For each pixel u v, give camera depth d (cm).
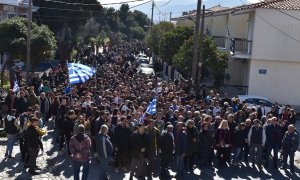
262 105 2173
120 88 2225
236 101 2053
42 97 1947
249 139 1571
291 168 1568
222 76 3391
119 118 1431
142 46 8450
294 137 1564
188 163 1527
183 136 1376
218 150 1555
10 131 1446
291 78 3169
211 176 1448
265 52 3108
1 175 1300
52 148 1628
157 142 1365
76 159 1181
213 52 3144
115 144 1373
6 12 3709
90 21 6669
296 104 3186
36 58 2967
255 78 3159
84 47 5841
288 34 3100
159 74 4631
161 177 1363
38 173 1331
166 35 4119
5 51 2823
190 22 5247
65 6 5316
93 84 2430
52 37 3117
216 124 1582
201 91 2909
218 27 4144
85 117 1527
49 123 2020
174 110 1716
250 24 3272
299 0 3238
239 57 3147
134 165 1309
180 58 3175
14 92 1839
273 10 3070
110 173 1387
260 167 1594
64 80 2769
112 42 8544
